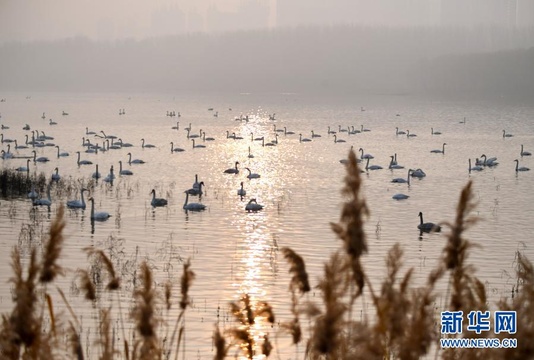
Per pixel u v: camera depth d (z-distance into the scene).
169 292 14.16
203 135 151.38
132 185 84.75
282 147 135.75
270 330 29.83
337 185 86.50
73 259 45.19
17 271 11.86
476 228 60.38
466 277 11.88
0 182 77.69
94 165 104.38
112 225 59.94
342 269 10.98
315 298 31.92
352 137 160.50
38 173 93.50
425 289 11.76
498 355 11.48
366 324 10.91
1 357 11.44
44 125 187.50
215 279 42.66
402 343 11.02
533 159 119.88
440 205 73.50
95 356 24.19
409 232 58.91
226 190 82.44
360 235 10.95
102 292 36.09
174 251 50.47
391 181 90.81
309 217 65.44
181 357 27.77
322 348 10.61
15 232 55.19
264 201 74.50
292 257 11.95
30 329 11.44
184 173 97.31
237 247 52.34
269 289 40.41
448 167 107.50
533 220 64.50
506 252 51.12
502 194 81.00
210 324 32.94
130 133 166.38
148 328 12.16
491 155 125.56
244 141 148.38
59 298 35.00
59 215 11.98
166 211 67.38
